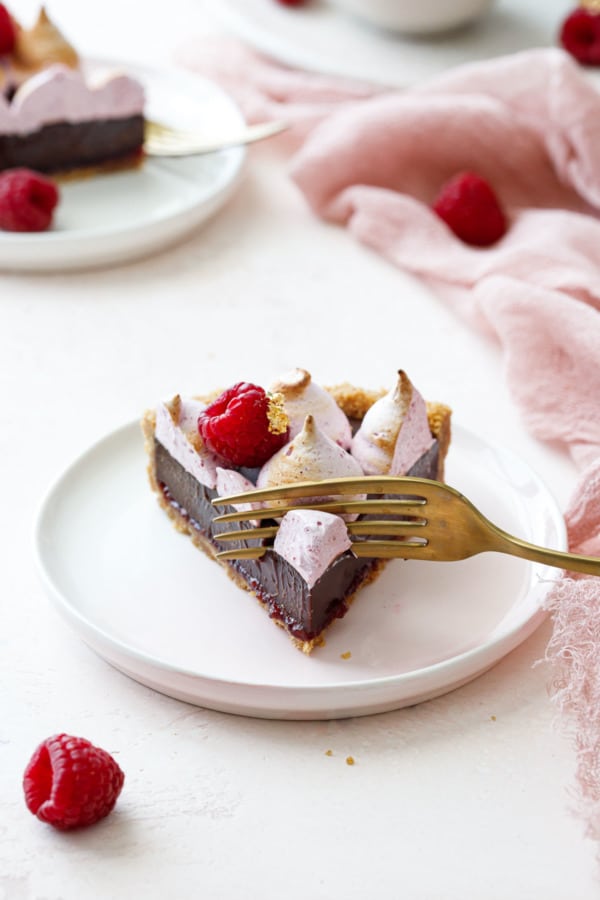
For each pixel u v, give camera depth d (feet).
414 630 1.82
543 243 2.31
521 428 2.13
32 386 2.17
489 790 1.71
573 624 1.74
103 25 3.05
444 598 1.86
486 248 2.42
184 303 2.34
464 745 1.75
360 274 2.41
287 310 2.33
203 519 1.90
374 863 1.65
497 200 2.46
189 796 1.70
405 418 1.87
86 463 1.99
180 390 2.17
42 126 2.51
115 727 1.76
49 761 1.67
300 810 1.69
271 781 1.71
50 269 2.39
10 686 1.79
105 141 2.55
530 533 1.92
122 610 1.84
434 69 2.70
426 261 2.35
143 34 3.01
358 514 1.83
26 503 2.00
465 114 2.47
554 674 1.80
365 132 2.47
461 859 1.66
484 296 2.21
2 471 2.04
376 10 2.73
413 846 1.67
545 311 2.15
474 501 1.96
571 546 1.92
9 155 2.52
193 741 1.75
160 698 1.79
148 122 2.63
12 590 1.89
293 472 1.82
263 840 1.67
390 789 1.71
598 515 1.90
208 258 2.43
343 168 2.48
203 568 1.89
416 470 1.91
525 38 2.81
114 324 2.29
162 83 2.71
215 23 3.09
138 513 1.96
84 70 2.73
